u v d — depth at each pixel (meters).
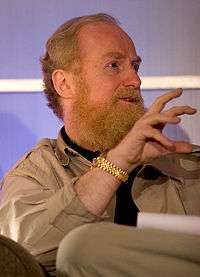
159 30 2.37
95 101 1.83
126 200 1.79
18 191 1.69
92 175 1.46
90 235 1.00
